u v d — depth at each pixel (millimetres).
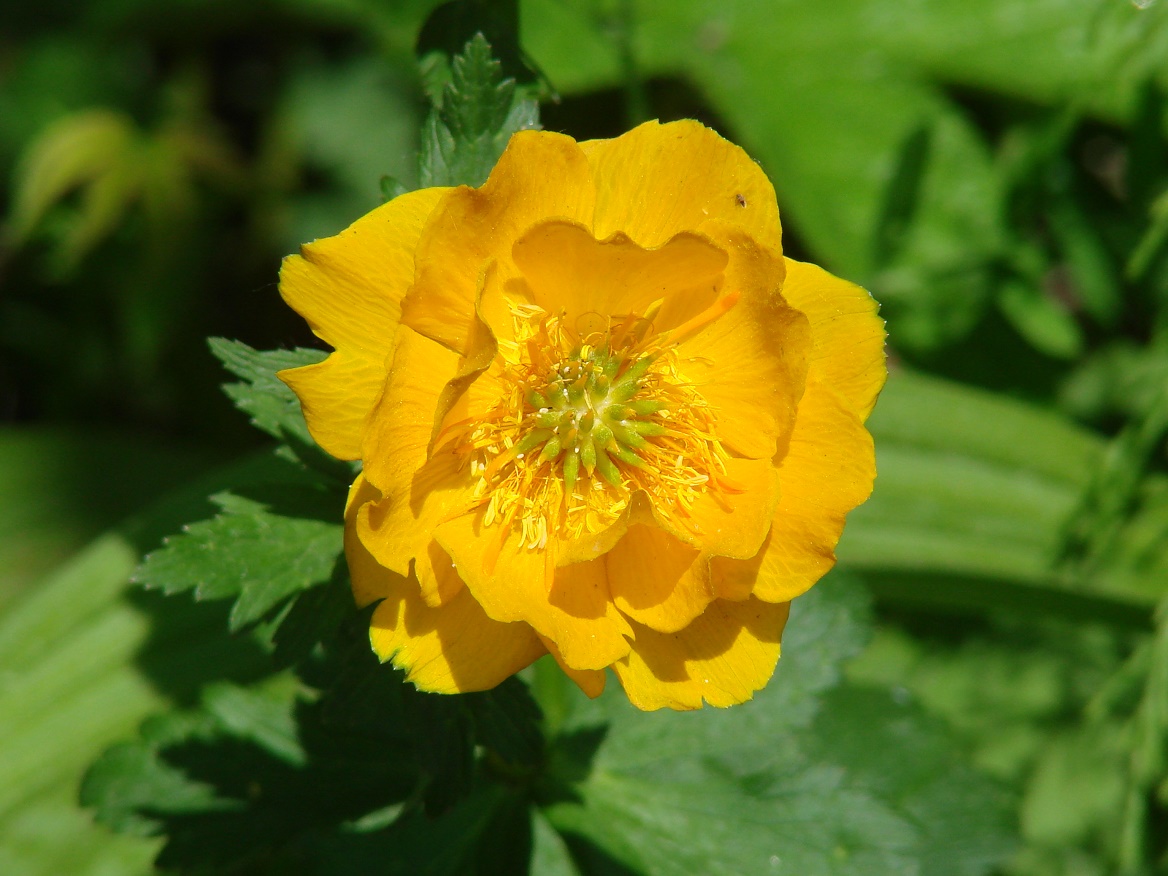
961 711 306
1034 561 299
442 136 230
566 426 235
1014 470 304
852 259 324
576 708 260
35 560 320
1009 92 323
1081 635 311
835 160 326
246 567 226
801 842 256
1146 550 298
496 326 231
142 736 254
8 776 282
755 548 222
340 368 221
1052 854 293
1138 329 327
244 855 248
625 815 256
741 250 224
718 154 224
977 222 323
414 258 220
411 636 222
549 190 223
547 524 233
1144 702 276
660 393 235
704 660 227
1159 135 313
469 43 229
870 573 297
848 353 227
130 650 291
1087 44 305
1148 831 278
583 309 233
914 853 258
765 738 257
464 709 229
